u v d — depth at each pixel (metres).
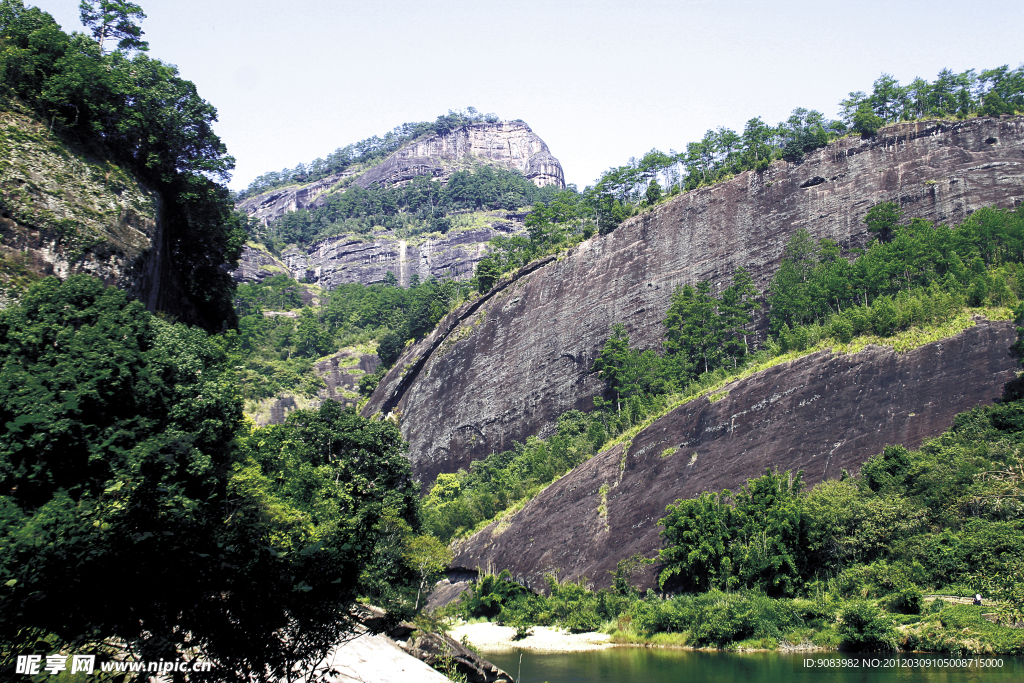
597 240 98.31
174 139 45.31
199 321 52.38
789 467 50.59
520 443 89.00
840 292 69.94
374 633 13.59
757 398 57.84
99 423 20.81
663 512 52.06
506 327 99.88
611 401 81.94
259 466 26.84
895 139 84.31
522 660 36.28
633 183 106.06
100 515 10.66
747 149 97.06
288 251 197.62
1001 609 29.56
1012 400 45.91
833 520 39.56
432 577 34.62
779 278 77.62
